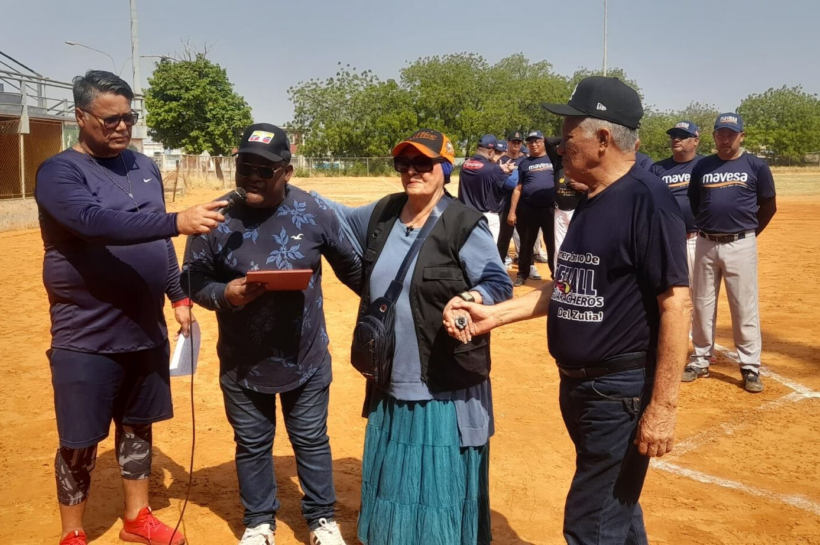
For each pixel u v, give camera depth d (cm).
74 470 359
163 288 370
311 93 6775
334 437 542
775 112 7188
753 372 646
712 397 632
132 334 356
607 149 282
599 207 283
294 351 354
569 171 293
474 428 332
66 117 2197
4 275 1180
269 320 348
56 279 341
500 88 7356
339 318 912
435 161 324
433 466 328
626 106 282
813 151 6994
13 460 491
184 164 3869
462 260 325
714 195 630
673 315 267
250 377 354
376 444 346
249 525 368
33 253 1411
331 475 380
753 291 638
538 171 1042
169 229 314
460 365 324
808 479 479
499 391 650
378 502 336
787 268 1325
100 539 391
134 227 314
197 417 579
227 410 366
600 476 289
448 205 333
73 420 349
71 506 363
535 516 428
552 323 298
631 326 280
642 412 282
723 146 622
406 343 327
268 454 372
